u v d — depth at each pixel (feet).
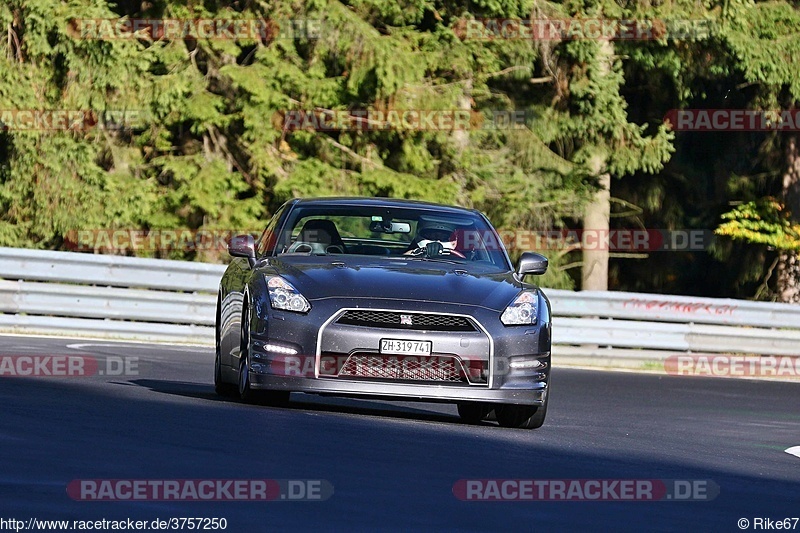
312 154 273.95
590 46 293.23
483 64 280.10
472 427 100.42
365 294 97.45
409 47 266.57
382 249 109.50
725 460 90.84
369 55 256.73
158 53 259.19
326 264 103.40
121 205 258.37
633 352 201.05
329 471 70.13
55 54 256.52
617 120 303.68
